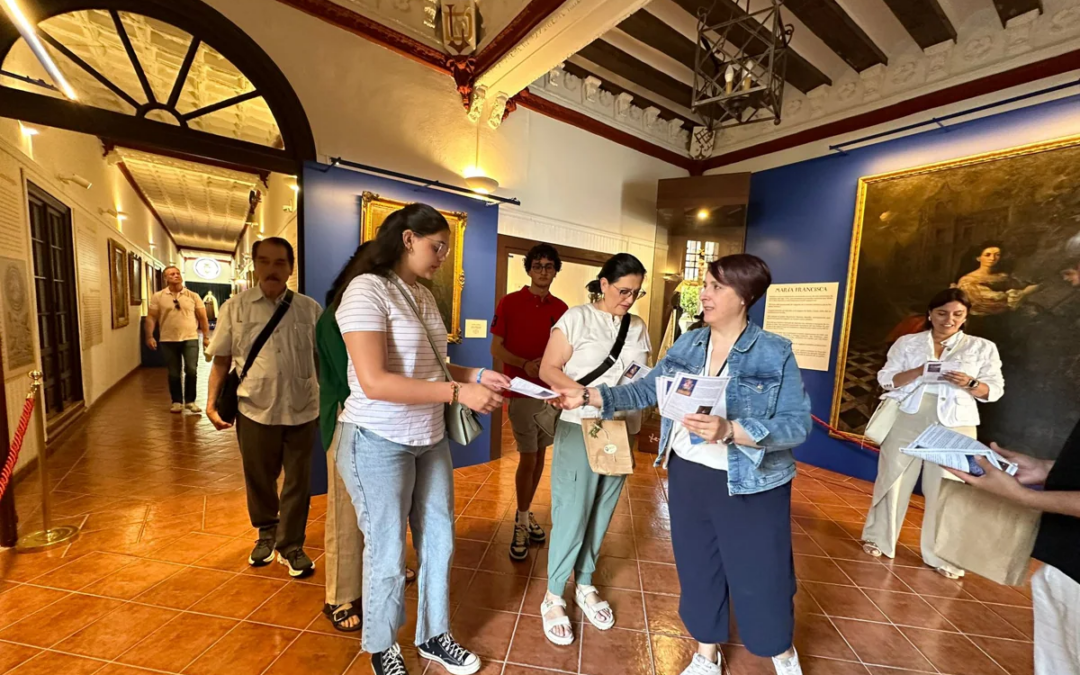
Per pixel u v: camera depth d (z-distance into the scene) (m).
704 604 1.58
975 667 1.86
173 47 2.92
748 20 2.96
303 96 3.09
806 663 1.85
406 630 1.91
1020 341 3.21
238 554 2.38
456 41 3.60
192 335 5.29
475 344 4.11
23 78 2.27
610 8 2.72
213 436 4.39
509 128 4.32
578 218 5.04
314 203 3.16
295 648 1.74
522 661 1.76
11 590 2.01
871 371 4.07
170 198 8.20
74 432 4.38
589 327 1.91
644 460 4.50
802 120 4.90
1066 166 3.00
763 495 1.41
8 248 3.25
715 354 1.57
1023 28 3.39
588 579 2.10
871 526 2.85
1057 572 1.07
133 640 1.74
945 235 3.58
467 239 3.97
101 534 2.52
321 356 1.62
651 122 5.55
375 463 1.41
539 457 2.60
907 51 4.05
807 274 4.57
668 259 5.41
